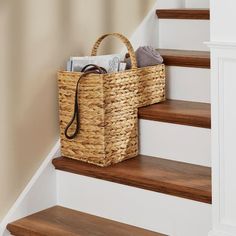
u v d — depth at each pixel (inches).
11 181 97.0
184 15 116.6
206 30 114.7
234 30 78.2
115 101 98.3
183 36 118.0
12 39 94.7
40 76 99.7
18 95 96.6
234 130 80.7
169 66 110.5
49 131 102.3
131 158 103.2
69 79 99.2
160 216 92.7
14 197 97.7
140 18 117.7
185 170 96.3
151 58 106.2
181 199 89.9
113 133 99.0
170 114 99.9
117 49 113.9
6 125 95.3
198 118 97.0
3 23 93.1
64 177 102.4
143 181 92.8
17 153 97.5
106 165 98.6
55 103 102.9
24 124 98.0
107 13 110.9
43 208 102.0
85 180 99.8
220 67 80.4
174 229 91.4
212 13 80.0
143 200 93.9
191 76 108.1
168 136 101.3
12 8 94.2
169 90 111.3
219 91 81.0
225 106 80.9
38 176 100.7
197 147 98.4
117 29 113.2
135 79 101.8
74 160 101.8
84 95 98.0
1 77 93.7
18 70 96.1
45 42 99.9
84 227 94.8
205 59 105.3
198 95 108.0
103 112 96.3
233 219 82.5
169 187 90.3
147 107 104.6
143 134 104.3
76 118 99.4
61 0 101.9
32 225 95.7
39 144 100.8
